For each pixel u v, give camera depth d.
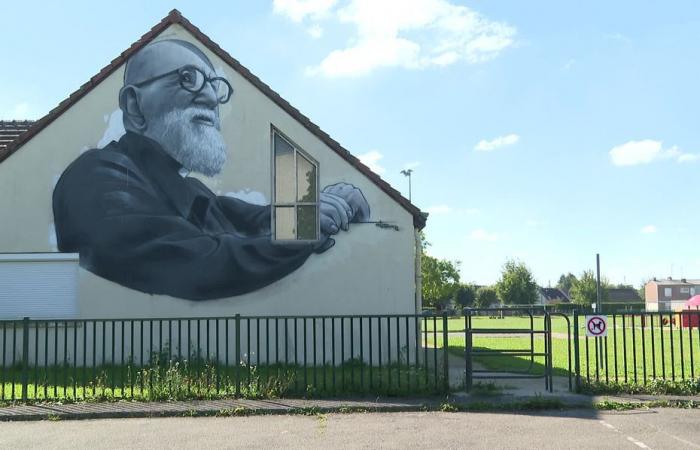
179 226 16.25
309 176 16.44
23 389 10.89
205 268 16.19
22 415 10.01
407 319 11.93
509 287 85.56
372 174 16.34
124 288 16.09
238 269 16.19
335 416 9.97
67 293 16.12
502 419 9.68
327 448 7.99
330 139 16.38
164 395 10.96
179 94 16.47
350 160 16.36
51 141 16.34
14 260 16.09
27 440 8.63
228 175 16.41
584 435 8.60
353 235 16.27
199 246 16.22
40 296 16.08
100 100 16.42
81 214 16.22
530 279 85.94
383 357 16.02
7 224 16.19
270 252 16.25
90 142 16.38
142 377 11.24
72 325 15.99
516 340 25.31
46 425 9.59
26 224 16.19
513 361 17.75
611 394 11.20
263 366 15.23
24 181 16.27
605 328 11.48
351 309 16.11
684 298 109.56
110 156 16.34
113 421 9.81
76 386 12.16
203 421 9.72
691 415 9.88
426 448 7.96
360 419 9.73
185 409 10.21
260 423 9.52
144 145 16.39
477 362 17.47
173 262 16.17
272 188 16.41
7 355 15.92
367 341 16.05
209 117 16.48
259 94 16.56
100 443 8.41
